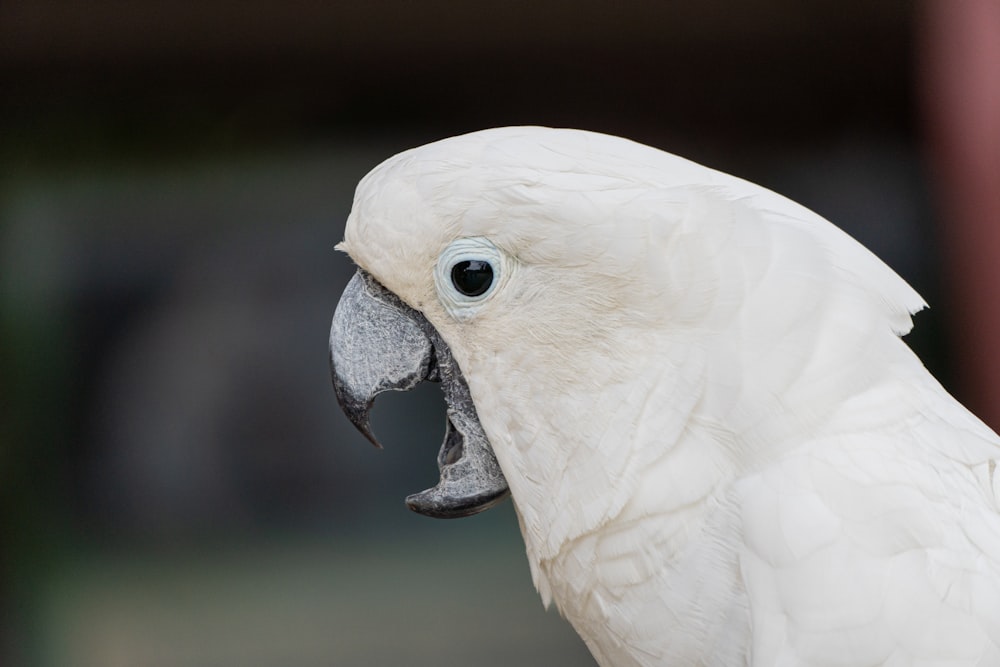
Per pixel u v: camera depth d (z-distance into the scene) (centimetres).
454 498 341
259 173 986
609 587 308
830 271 295
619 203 296
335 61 920
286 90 948
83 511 1002
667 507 293
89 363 1009
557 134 317
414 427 1007
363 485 1014
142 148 976
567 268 300
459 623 998
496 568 1010
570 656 994
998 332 765
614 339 298
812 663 272
